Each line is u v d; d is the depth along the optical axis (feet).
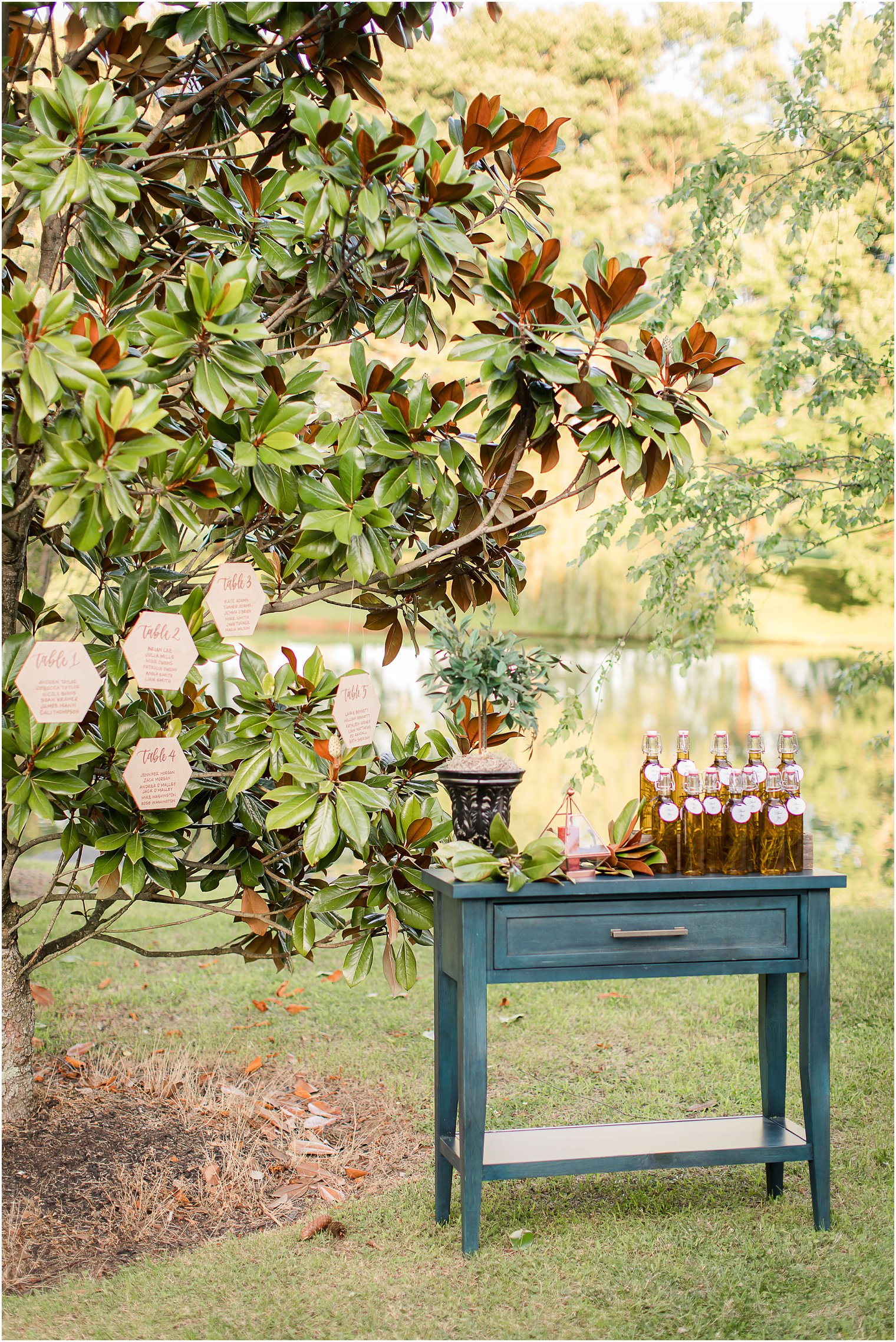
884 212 16.42
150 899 8.80
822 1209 7.40
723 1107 9.30
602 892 7.07
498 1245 7.18
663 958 7.25
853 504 14.53
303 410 7.43
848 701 29.09
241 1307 6.38
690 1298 6.51
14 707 7.05
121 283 7.76
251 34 7.63
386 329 8.36
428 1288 6.60
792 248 25.25
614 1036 11.17
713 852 7.48
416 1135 8.93
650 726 30.12
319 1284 6.64
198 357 7.04
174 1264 6.86
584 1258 7.00
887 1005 11.69
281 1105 9.23
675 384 8.34
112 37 7.64
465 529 8.71
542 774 28.27
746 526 21.81
